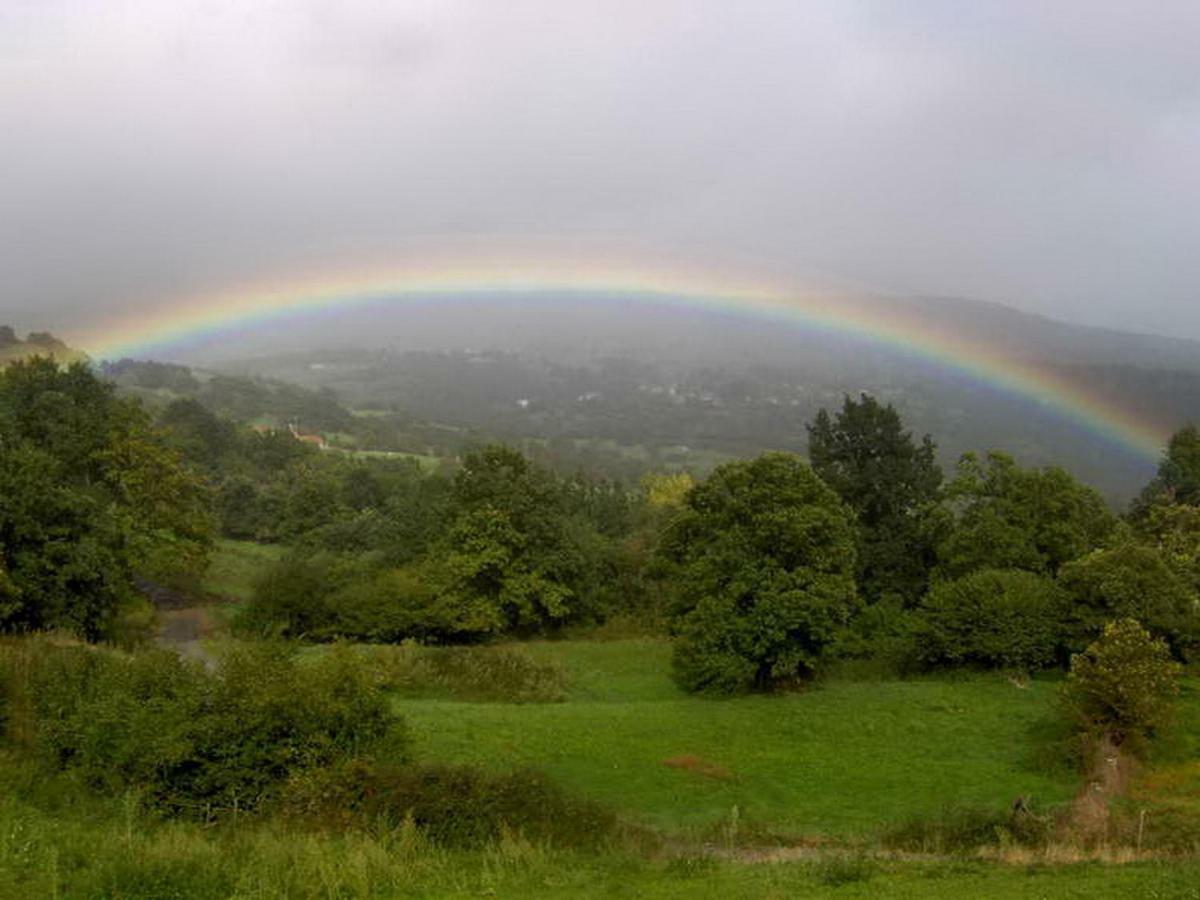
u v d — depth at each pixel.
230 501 80.12
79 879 11.41
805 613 30.58
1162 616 30.00
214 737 17.08
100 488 51.03
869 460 47.06
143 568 50.53
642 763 23.89
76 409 53.28
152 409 108.38
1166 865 13.81
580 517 63.03
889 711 28.64
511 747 24.38
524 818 16.34
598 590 50.94
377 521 65.38
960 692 30.52
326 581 46.03
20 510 33.28
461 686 33.81
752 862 15.20
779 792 22.19
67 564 34.00
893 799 21.61
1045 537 37.62
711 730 26.83
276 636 31.05
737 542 32.22
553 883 12.82
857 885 12.77
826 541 32.25
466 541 46.41
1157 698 23.48
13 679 19.78
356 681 18.78
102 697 18.31
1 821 13.52
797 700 30.38
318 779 16.58
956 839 17.12
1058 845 16.05
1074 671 24.66
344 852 13.58
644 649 44.00
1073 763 23.17
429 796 16.34
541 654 41.97
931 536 43.16
